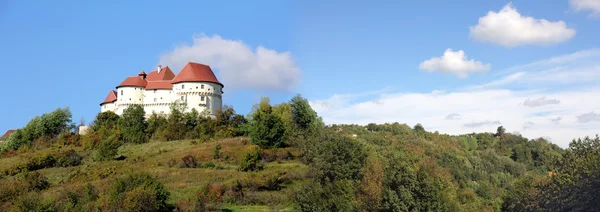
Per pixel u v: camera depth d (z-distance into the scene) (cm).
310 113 12962
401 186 5462
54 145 13062
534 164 18688
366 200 5538
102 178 8525
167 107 14175
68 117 14838
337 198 5412
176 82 14062
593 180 5644
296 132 11962
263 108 12781
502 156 18675
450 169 12556
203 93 13962
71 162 10388
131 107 13738
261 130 10950
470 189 11312
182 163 9331
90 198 6341
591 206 5600
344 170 6669
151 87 14312
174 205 6431
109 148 10756
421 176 5584
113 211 5656
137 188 5975
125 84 14412
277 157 9900
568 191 6019
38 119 14375
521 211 7188
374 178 5756
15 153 12550
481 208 9062
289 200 6800
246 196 7025
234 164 9519
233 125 13288
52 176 9138
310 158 8631
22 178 7875
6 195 6819
